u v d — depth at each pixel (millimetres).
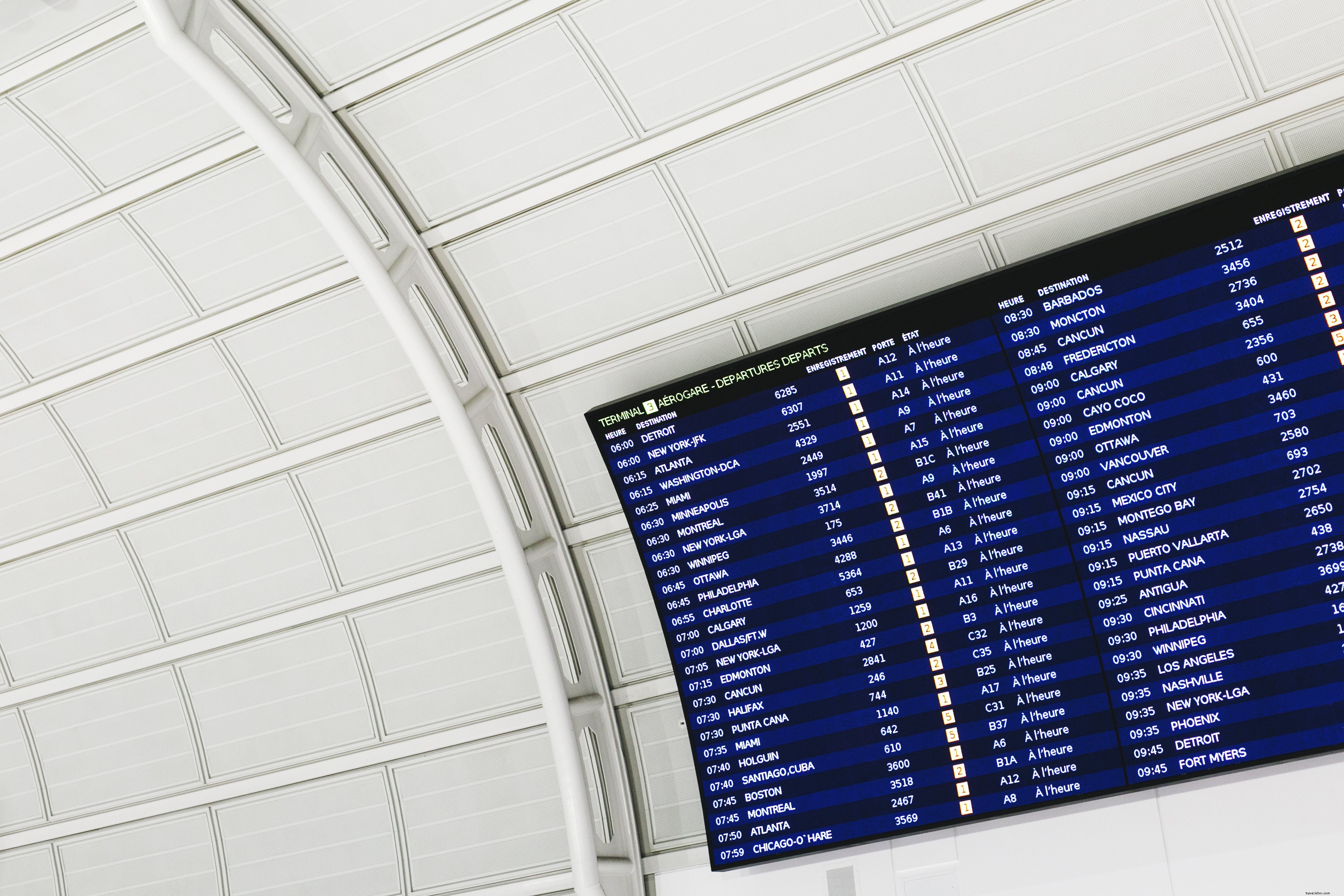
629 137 4871
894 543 4562
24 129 5223
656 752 5371
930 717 4469
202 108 5055
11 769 6828
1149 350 4195
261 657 6125
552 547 5422
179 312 5652
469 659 5723
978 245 4703
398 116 4977
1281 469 4035
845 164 4734
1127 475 4230
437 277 5230
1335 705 3932
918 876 4602
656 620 5410
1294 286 4020
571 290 5211
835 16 4480
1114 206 4512
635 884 5211
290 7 4688
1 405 6066
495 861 5707
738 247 4973
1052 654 4320
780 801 4660
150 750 6477
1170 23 4262
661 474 4914
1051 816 4461
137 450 6051
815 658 4656
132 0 4777
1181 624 4145
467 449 4828
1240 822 4160
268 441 5828
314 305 5445
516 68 4777
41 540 6367
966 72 4480
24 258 5625
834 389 4645
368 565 5848
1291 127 4258
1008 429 4402
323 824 6074
